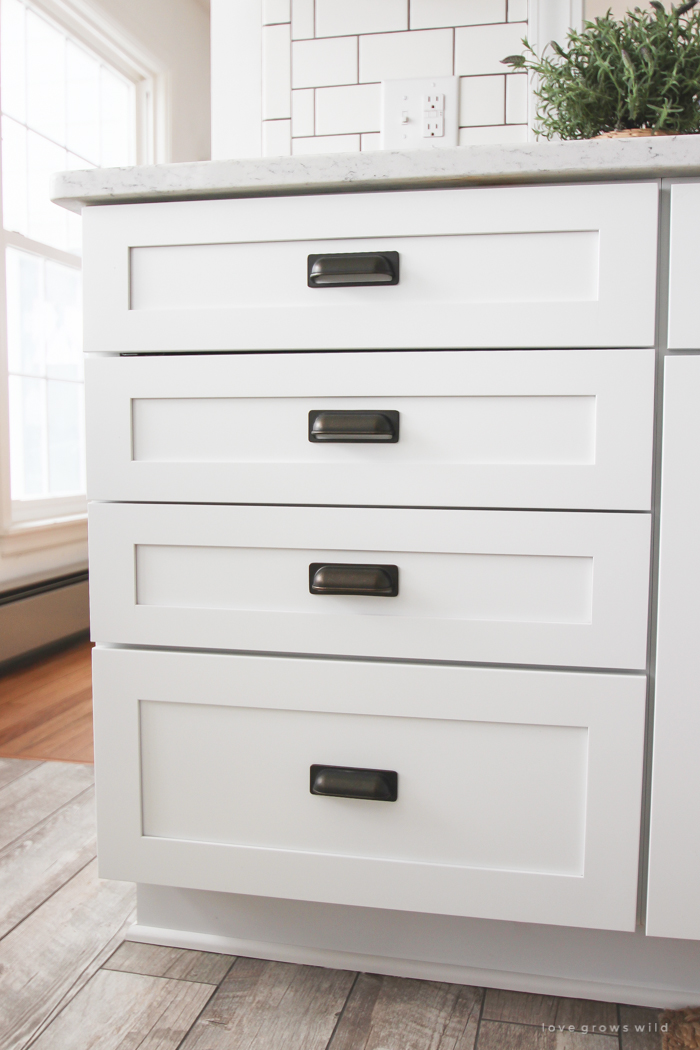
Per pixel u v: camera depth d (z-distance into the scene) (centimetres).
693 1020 86
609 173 81
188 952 101
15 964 98
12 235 240
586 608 85
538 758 86
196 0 319
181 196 90
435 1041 85
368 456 88
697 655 82
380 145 157
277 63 160
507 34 151
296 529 90
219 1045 84
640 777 84
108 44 274
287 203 87
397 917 98
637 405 82
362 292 87
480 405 86
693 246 81
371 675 88
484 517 86
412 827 89
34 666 233
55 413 277
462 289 85
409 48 154
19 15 247
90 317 92
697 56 99
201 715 93
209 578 92
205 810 94
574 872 87
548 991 93
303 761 91
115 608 94
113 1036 86
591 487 84
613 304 82
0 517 230
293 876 92
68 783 151
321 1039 85
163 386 91
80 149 279
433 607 88
